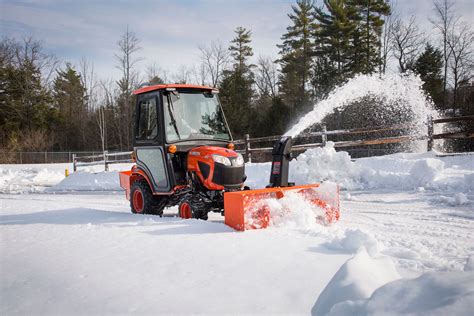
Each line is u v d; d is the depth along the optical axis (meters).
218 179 5.61
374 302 1.35
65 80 59.22
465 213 5.79
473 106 26.25
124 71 44.97
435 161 8.51
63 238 4.27
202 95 6.47
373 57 35.84
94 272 2.93
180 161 6.12
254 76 47.44
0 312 2.28
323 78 33.62
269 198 4.67
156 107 6.21
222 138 6.45
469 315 1.15
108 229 4.72
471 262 1.79
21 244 4.02
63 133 50.28
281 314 2.07
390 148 21.50
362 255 1.90
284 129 29.39
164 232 4.38
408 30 36.19
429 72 34.84
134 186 6.91
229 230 4.40
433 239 4.30
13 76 49.00
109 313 2.18
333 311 1.42
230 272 2.81
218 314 2.09
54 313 2.22
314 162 9.98
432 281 1.38
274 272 2.77
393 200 7.26
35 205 8.26
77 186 16.11
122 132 47.50
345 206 7.02
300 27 41.00
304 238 3.89
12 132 44.72
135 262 3.16
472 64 34.28
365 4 36.03
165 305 2.24
